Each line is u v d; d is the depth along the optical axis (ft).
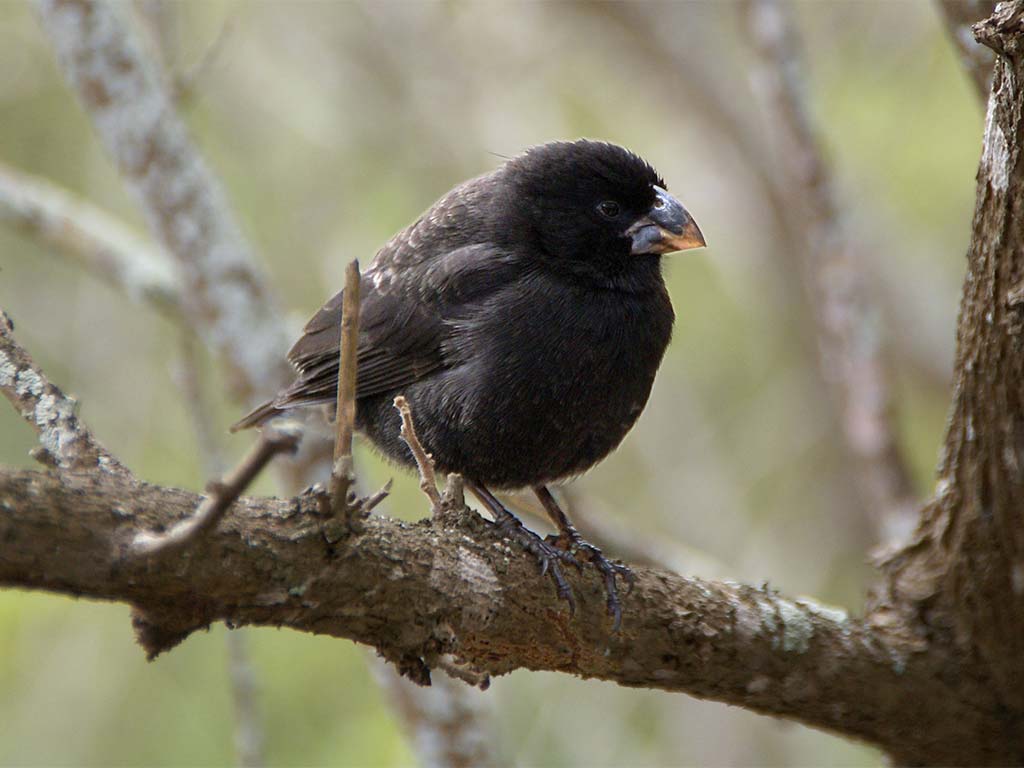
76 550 16.63
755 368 57.88
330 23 53.47
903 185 57.47
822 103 56.90
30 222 40.19
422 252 30.45
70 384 49.32
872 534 55.16
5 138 53.57
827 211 39.99
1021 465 24.63
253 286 36.68
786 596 26.03
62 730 43.65
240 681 28.81
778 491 56.75
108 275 39.96
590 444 29.25
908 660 26.45
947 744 27.35
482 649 22.25
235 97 53.11
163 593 17.48
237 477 15.62
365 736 43.32
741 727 48.85
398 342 29.43
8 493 16.34
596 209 29.48
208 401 48.67
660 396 54.85
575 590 23.06
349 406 18.86
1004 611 26.20
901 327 55.67
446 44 54.80
